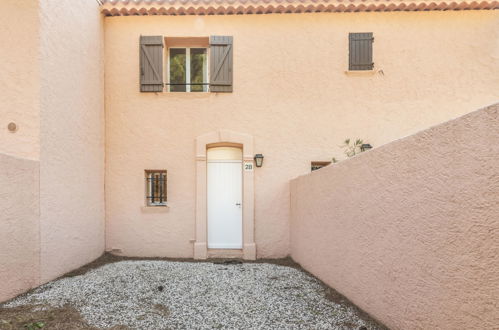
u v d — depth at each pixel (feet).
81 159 19.93
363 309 12.54
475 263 7.08
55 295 14.14
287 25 23.86
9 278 13.52
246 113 23.67
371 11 23.65
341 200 14.60
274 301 14.08
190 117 23.67
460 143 7.55
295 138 23.57
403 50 23.52
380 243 11.27
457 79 23.25
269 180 23.49
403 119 23.35
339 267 14.82
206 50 25.39
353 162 13.41
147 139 23.54
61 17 17.83
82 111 20.16
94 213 21.61
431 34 23.45
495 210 6.60
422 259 8.94
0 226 13.03
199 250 22.91
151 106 23.66
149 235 23.25
